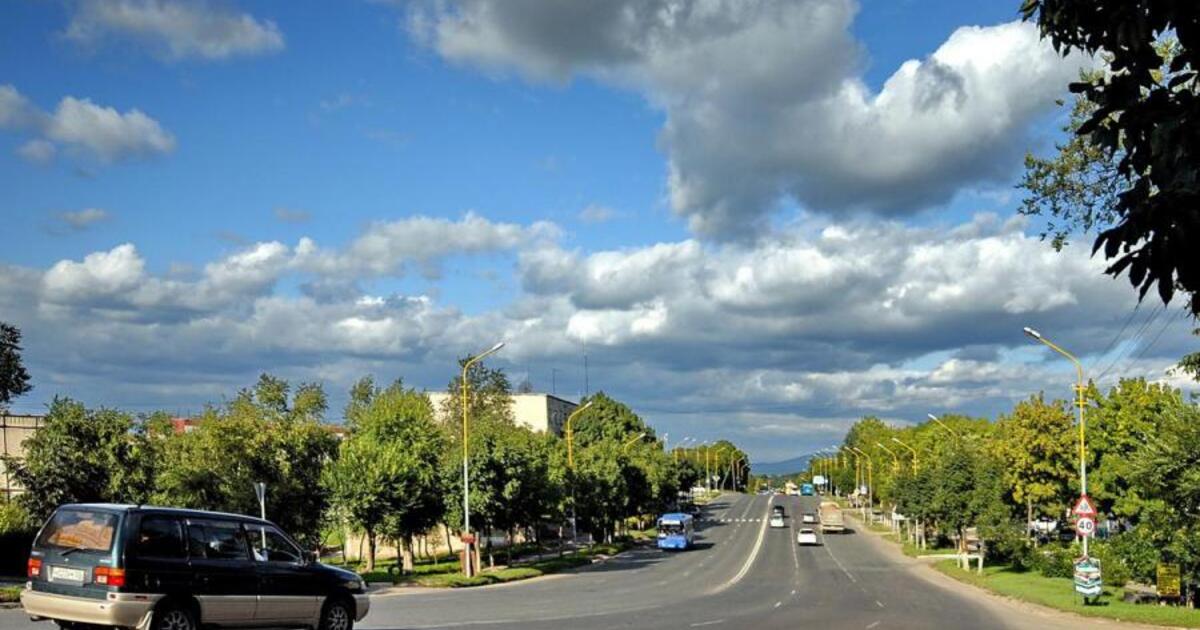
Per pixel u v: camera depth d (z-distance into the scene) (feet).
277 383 126.82
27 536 109.70
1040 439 172.14
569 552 222.07
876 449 381.60
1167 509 101.86
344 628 56.39
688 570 178.91
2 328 107.76
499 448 164.96
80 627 48.32
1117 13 17.51
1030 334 117.70
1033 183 69.87
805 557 219.00
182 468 112.78
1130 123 17.47
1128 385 171.42
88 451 102.37
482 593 118.32
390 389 204.74
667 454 401.29
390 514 140.56
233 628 50.83
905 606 107.96
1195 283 16.74
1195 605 104.94
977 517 164.76
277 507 120.98
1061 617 97.25
